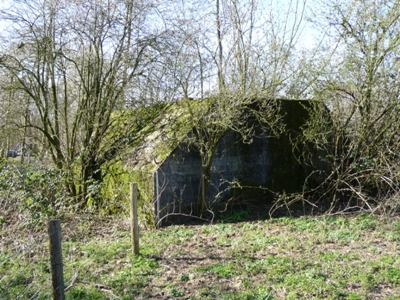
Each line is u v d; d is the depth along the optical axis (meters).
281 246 7.48
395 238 7.76
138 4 11.30
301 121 11.73
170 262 6.87
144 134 11.26
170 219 9.78
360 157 10.33
